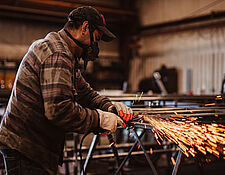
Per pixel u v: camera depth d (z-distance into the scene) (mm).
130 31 10875
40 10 8258
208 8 8391
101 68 9805
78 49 1629
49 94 1429
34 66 1505
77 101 1989
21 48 9242
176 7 9523
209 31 8242
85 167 2299
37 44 1548
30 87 1516
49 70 1450
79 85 1930
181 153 1579
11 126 1556
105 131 1620
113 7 10039
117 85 10195
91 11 1604
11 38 9250
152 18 10477
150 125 1582
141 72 10961
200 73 8516
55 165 1644
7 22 9211
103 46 10711
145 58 10828
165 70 8914
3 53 9094
